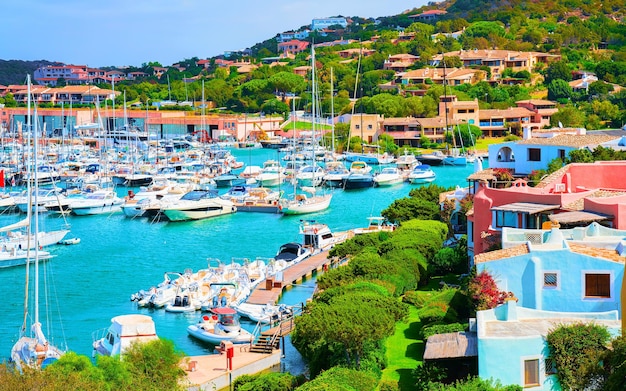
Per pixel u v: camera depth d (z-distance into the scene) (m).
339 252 90.00
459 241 84.19
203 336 70.12
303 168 187.00
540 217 66.62
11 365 49.56
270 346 65.44
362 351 56.22
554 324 47.72
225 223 135.88
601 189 72.25
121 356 54.56
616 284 51.56
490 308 52.12
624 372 39.44
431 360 49.22
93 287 91.69
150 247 115.62
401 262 76.31
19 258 102.88
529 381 45.53
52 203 142.00
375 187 178.62
